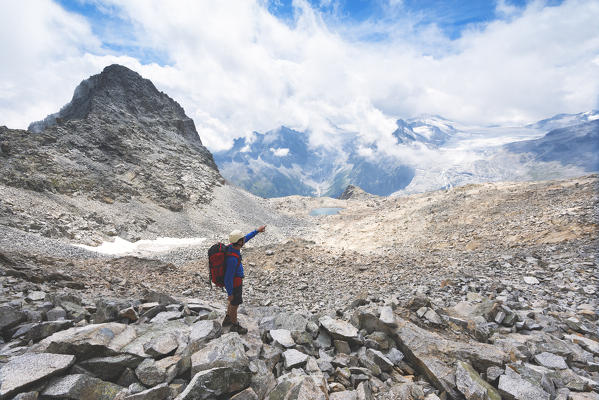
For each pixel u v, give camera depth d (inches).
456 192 2586.1
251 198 4037.9
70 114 3437.5
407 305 313.3
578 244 706.8
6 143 1939.0
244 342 215.5
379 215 2839.6
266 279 732.7
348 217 3516.2
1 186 1568.7
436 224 1744.6
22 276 438.6
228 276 234.2
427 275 653.3
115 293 490.3
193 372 175.5
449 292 492.7
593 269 519.8
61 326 225.0
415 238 1611.7
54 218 1549.0
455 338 270.8
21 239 1088.2
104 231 1740.9
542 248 750.5
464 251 973.8
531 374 201.9
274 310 346.6
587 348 273.4
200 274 768.9
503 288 481.4
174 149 3383.4
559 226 966.4
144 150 2940.5
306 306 511.2
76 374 159.8
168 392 163.8
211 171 3617.1
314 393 168.6
